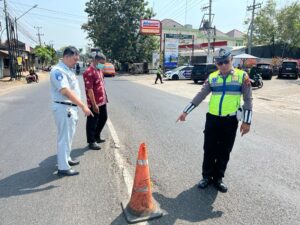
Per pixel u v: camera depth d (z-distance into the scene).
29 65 51.38
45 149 5.73
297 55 42.12
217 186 4.00
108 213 3.37
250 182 4.21
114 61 55.41
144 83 24.77
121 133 6.95
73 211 3.42
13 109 10.81
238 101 3.80
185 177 4.36
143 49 51.44
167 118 8.77
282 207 3.53
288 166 4.84
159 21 42.88
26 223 3.19
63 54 4.25
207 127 3.94
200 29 41.22
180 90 18.33
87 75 5.52
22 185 4.10
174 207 3.51
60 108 4.27
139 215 3.25
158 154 5.40
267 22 42.84
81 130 7.27
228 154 3.96
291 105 12.20
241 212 3.40
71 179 4.29
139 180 3.26
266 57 41.28
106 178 4.33
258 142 6.23
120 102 12.31
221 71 3.78
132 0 48.88
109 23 49.00
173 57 42.00
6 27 27.44
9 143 6.18
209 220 3.23
